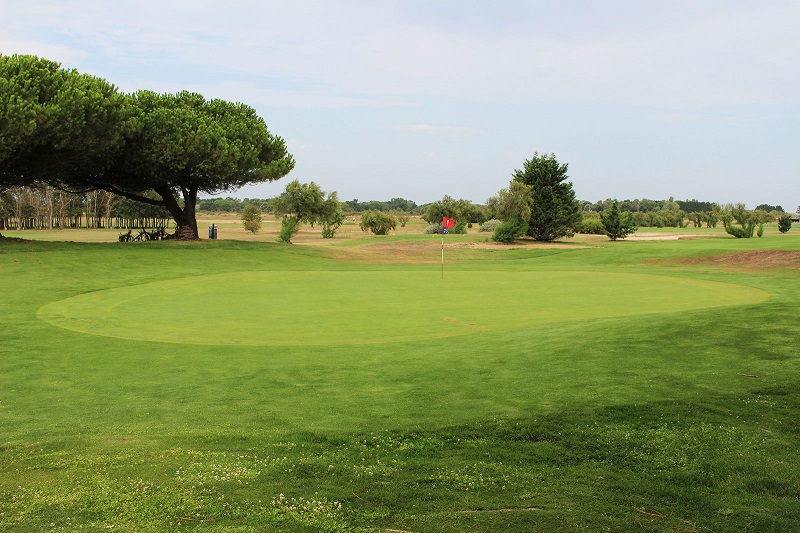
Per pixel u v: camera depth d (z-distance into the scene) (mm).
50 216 107750
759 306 14070
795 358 9430
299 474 5645
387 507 4926
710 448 6172
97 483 5430
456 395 8578
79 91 33625
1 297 20219
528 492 5215
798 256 34531
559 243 63000
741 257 37125
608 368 9508
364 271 31297
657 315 13922
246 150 43094
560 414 7316
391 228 95125
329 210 86812
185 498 5090
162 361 11484
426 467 5816
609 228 69938
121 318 16172
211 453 6266
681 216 132375
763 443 6262
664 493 5188
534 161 66750
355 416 7684
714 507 4910
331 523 4641
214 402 8734
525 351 11227
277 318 16062
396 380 9711
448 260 46469
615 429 6773
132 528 4551
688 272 30062
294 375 10289
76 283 24188
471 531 4508
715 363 9391
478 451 6238
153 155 38625
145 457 6172
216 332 14172
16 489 5309
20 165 36562
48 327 14898
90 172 41969
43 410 8445
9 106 30203
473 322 15211
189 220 45312
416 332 13922
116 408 8508
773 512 4812
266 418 7758
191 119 40531
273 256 39469
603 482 5434
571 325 13609
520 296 20359
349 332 14039
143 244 39156
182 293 21484
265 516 4762
